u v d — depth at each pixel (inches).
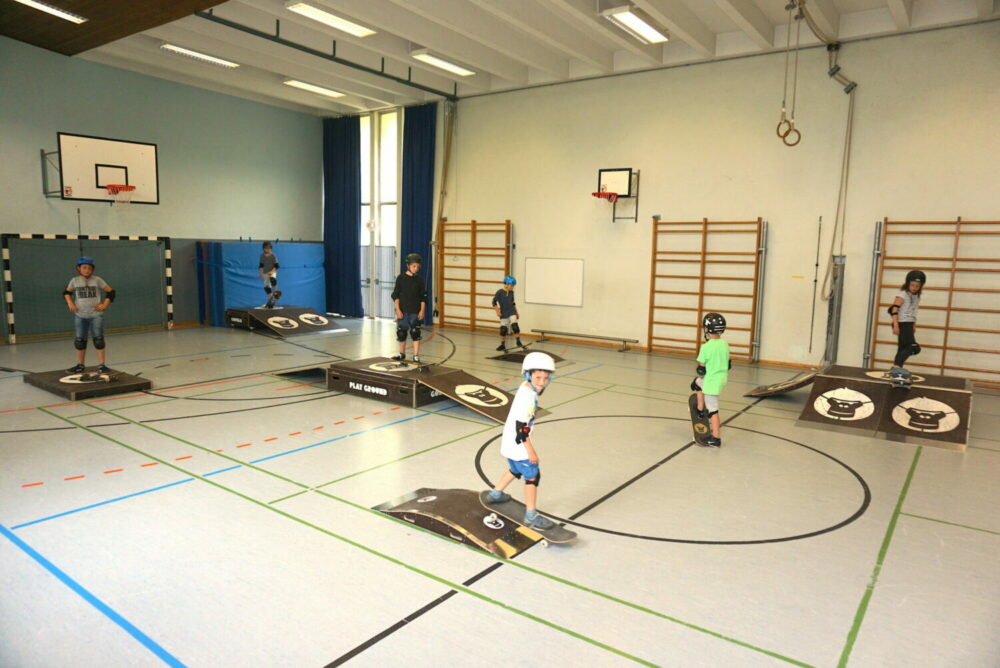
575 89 463.8
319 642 107.2
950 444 228.5
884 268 357.4
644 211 441.4
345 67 470.3
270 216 590.9
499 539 144.3
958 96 331.3
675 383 334.3
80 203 462.0
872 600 124.3
